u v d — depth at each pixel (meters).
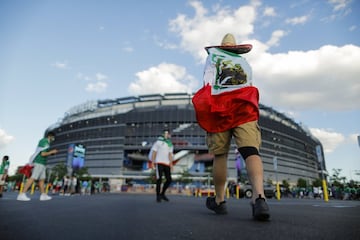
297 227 1.38
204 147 79.06
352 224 1.51
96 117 91.94
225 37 2.48
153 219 1.78
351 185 19.59
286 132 91.75
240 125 2.00
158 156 5.36
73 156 34.22
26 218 1.71
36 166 5.52
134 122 85.50
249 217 1.93
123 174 80.31
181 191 50.38
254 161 1.87
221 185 2.23
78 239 1.06
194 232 1.24
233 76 2.14
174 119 83.19
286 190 31.36
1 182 8.40
